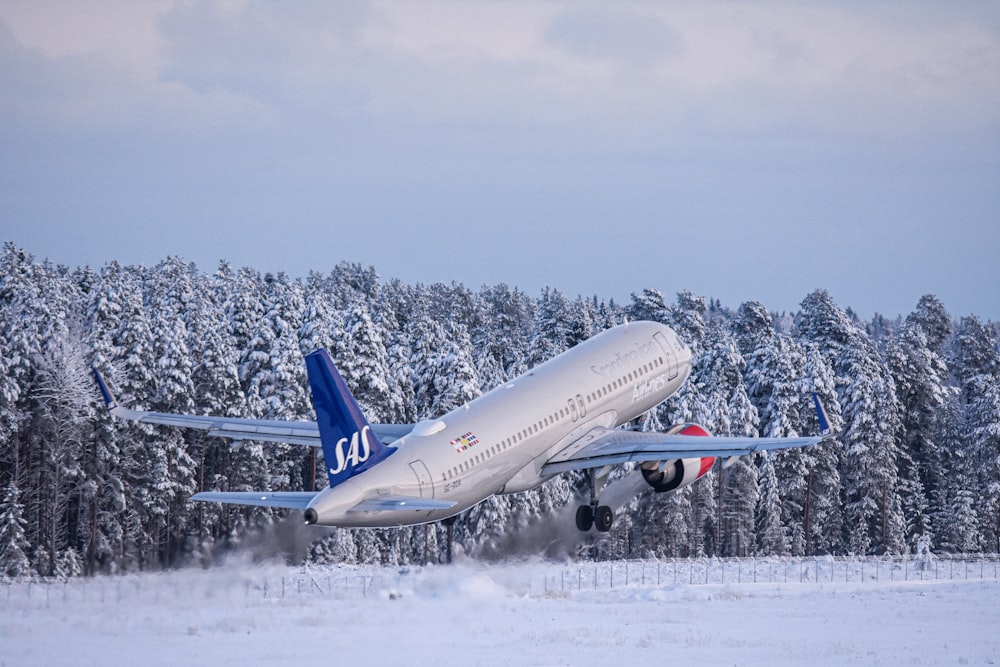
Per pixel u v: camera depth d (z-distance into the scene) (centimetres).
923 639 4825
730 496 11831
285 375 10306
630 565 8131
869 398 12069
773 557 9056
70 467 9562
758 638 4744
